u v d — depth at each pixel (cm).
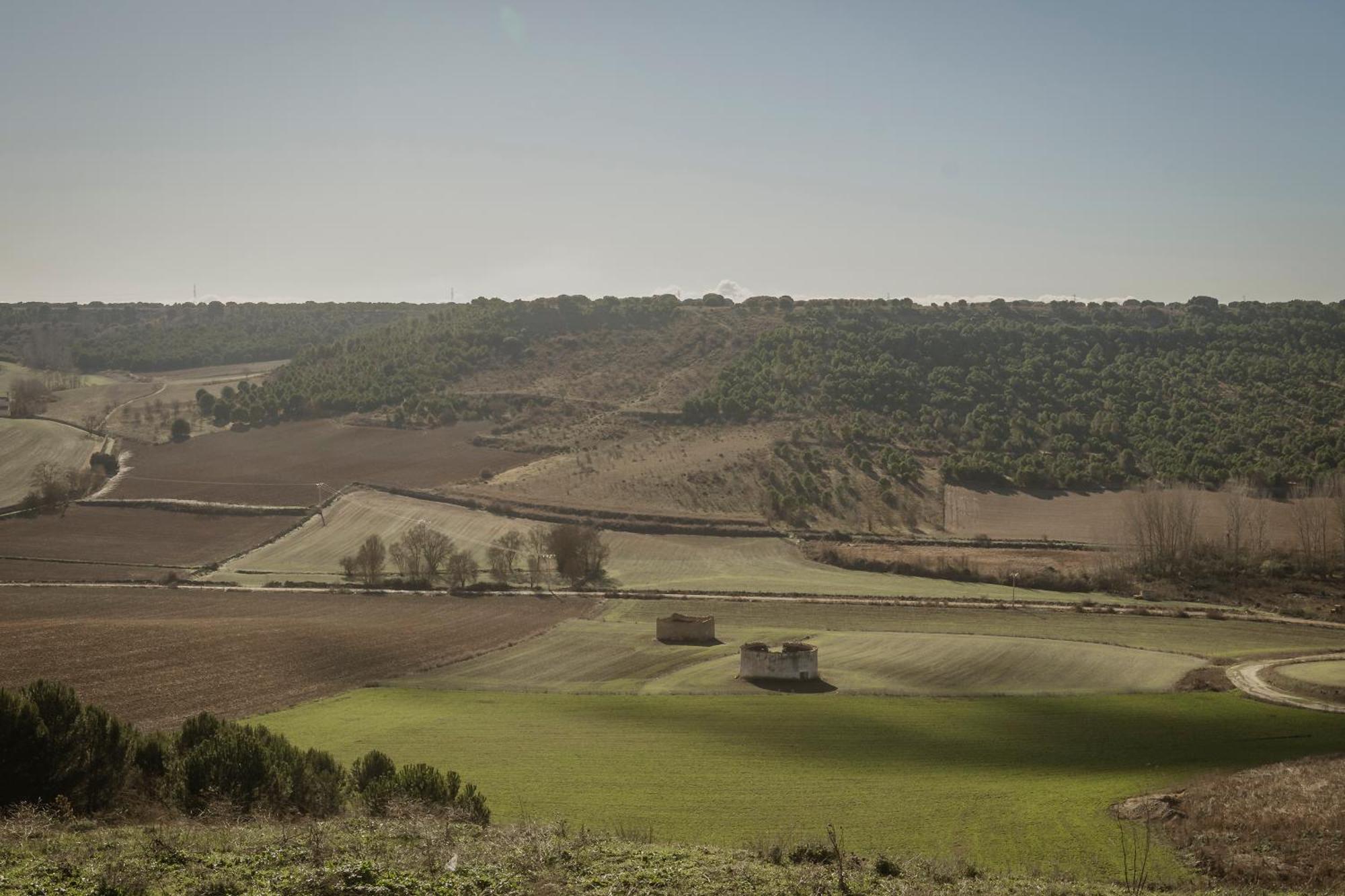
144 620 9781
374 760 3997
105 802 3316
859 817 4475
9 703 3197
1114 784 5031
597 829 3722
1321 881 3297
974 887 2530
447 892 2148
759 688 7725
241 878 2192
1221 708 6912
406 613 10762
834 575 12912
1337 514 13000
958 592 11838
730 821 4409
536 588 12125
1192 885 3241
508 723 6512
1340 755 5488
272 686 7325
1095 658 8550
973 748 5950
